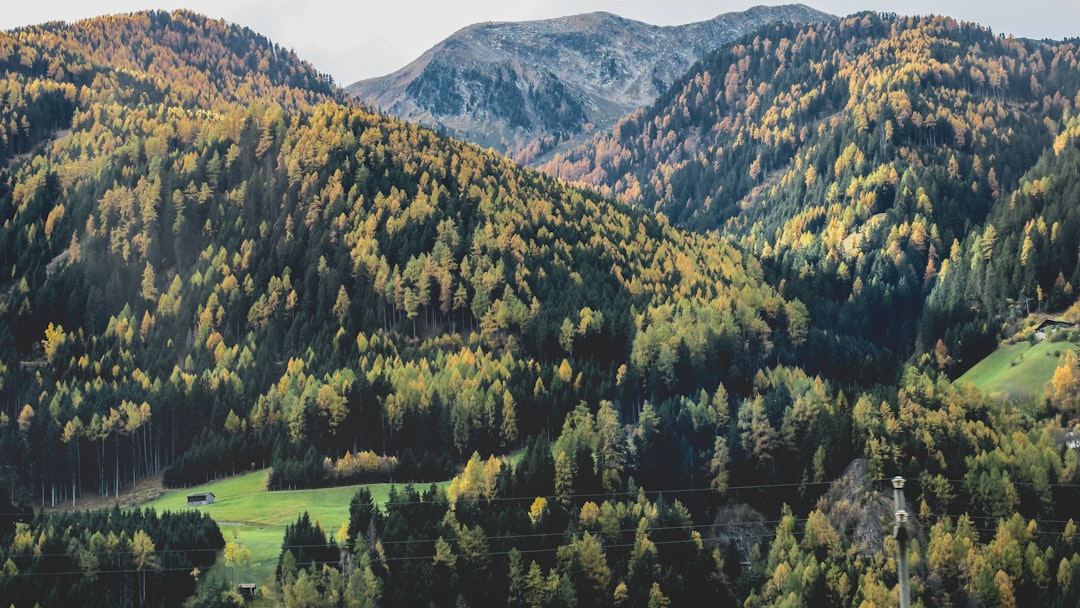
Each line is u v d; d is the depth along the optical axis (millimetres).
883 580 191125
